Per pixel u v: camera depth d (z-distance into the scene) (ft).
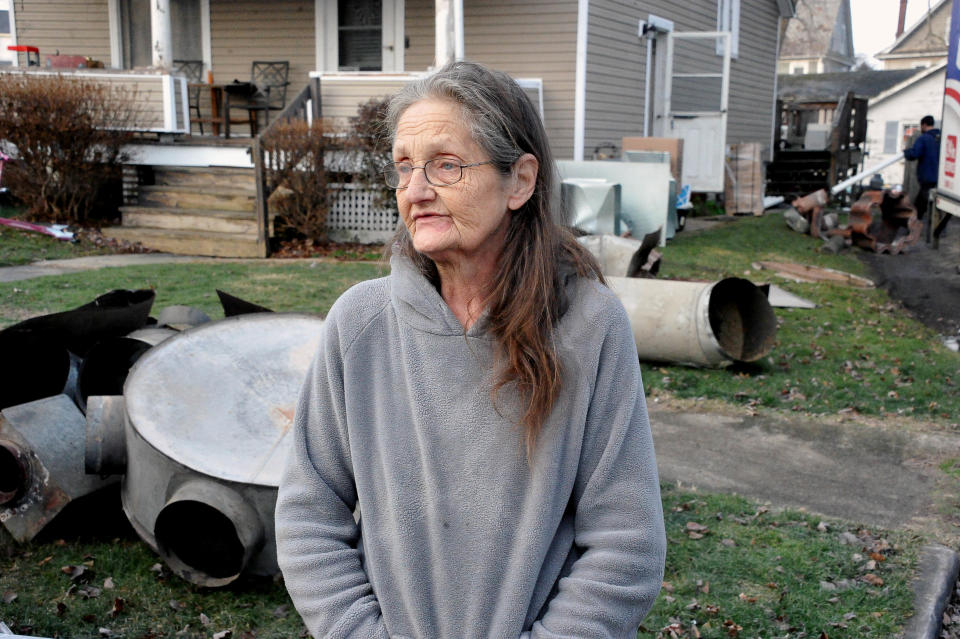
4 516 12.44
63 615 10.86
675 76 58.13
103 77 41.91
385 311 5.12
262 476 10.84
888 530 13.92
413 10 49.34
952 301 34.45
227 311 15.79
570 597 4.73
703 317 22.08
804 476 16.48
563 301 4.94
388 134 5.21
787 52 227.81
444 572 4.81
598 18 49.42
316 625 4.95
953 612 12.11
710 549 13.04
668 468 16.74
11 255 34.42
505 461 4.75
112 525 13.17
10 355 14.03
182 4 51.29
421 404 4.88
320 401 5.21
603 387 4.85
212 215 39.34
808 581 12.19
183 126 42.65
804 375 22.74
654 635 10.82
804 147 84.99
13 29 53.78
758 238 48.70
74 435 12.75
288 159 38.47
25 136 37.99
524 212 5.05
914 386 22.06
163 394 11.76
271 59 51.06
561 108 49.03
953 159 36.78
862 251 48.11
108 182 42.39
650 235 26.84
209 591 11.51
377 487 5.00
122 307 14.69
